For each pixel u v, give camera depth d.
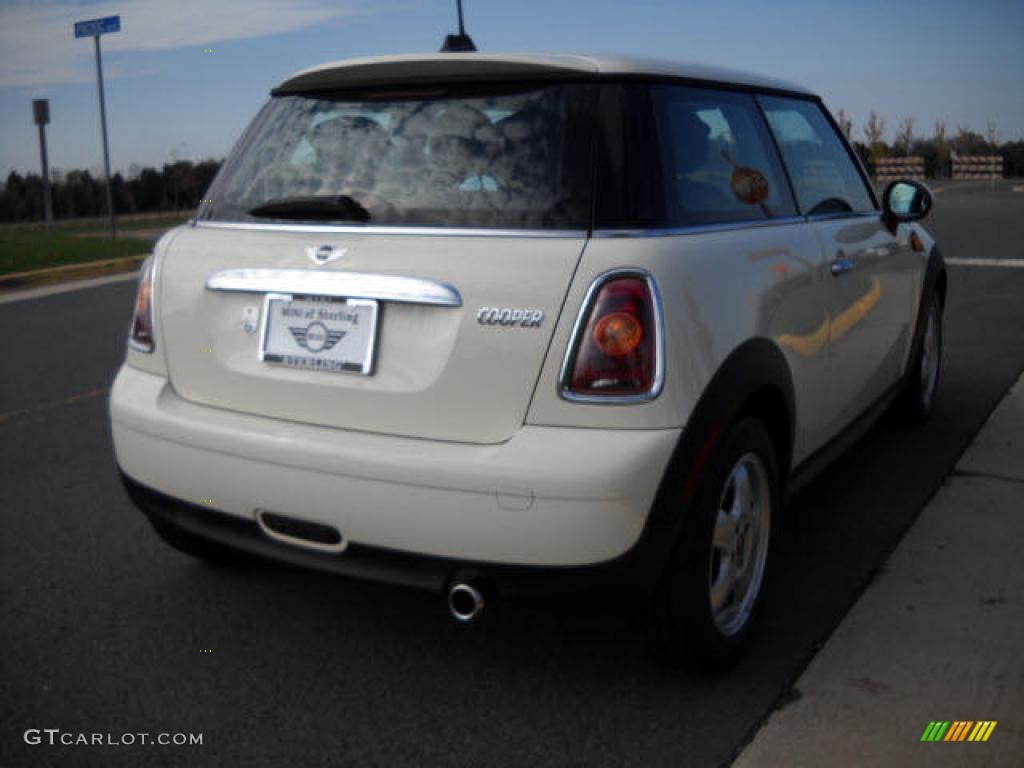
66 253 14.40
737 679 2.74
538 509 2.29
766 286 2.79
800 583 3.32
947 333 7.38
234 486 2.64
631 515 2.31
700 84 2.94
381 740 2.49
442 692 2.70
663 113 2.67
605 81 2.58
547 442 2.31
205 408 2.76
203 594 3.29
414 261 2.47
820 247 3.27
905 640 2.94
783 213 3.18
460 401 2.40
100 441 5.02
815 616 3.10
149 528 3.86
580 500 2.28
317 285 2.57
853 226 3.68
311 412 2.59
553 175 2.47
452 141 2.60
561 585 2.34
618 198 2.45
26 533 3.80
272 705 2.65
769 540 2.94
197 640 2.99
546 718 2.57
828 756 2.38
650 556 2.37
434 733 2.52
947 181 43.53
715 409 2.44
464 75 2.66
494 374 2.37
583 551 2.31
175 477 2.76
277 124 2.93
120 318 8.85
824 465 3.51
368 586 3.34
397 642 2.97
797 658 2.84
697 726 2.52
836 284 3.36
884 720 2.53
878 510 3.96
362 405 2.51
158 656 2.90
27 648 2.94
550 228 2.42
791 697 2.64
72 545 3.69
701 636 2.62
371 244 2.54
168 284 2.86
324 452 2.48
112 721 2.58
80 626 3.08
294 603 3.23
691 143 2.75
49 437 5.09
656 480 2.32
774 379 2.73
